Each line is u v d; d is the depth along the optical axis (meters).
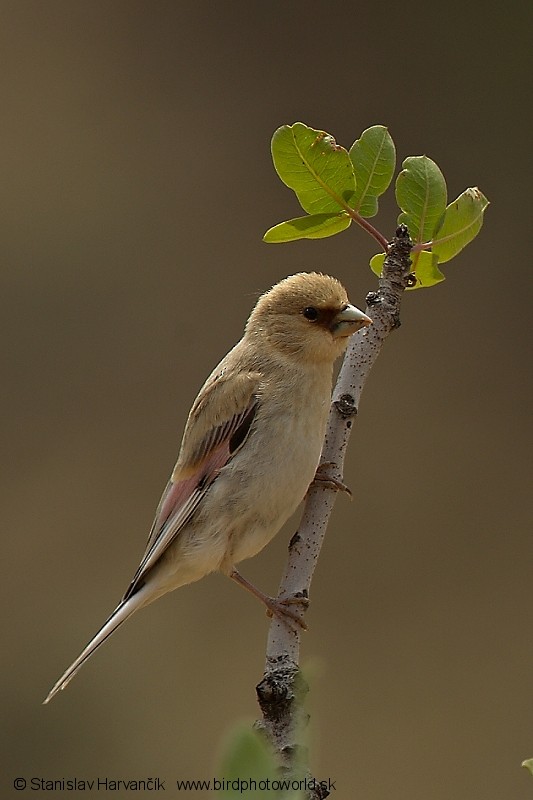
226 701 12.53
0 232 15.02
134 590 6.76
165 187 15.41
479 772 11.96
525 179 15.07
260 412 6.68
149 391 14.52
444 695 12.51
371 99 15.41
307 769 4.00
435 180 5.12
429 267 5.20
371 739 12.22
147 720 12.43
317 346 6.74
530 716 12.19
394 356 14.59
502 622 12.94
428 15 15.62
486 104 15.28
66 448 14.28
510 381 14.35
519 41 15.38
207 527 6.62
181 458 6.86
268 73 15.73
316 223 5.13
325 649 12.84
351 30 15.73
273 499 6.62
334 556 13.48
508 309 14.69
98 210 15.20
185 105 15.70
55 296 14.81
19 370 14.52
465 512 13.76
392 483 13.92
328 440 5.30
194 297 14.92
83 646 13.02
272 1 15.97
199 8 16.08
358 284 14.62
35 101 15.56
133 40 15.95
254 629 12.99
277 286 7.04
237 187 15.38
